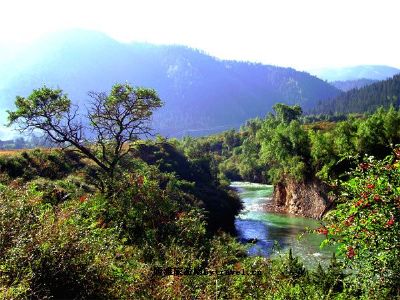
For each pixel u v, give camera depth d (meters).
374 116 52.06
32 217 8.26
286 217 56.56
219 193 52.56
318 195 56.28
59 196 19.16
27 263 7.02
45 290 6.68
